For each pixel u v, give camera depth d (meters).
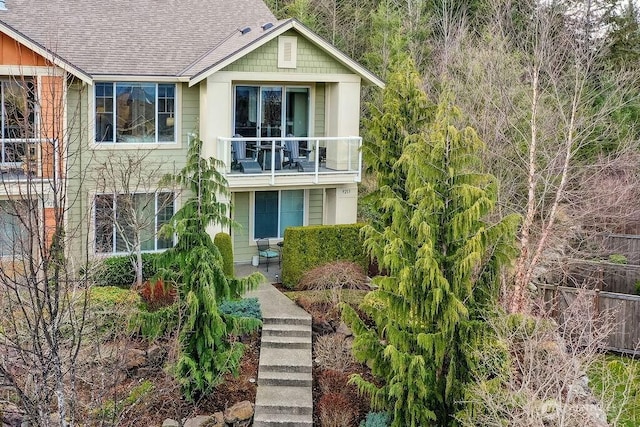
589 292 19.77
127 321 13.87
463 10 37.72
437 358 15.88
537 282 23.92
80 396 13.54
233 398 18.00
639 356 21.50
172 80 23.86
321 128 26.70
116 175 22.52
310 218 26.81
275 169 25.53
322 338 20.14
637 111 29.05
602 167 23.48
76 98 22.86
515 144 23.73
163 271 17.52
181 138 24.62
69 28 24.66
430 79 31.61
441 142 16.17
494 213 23.28
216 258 17.78
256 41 23.61
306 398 17.94
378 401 16.80
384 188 19.58
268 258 25.22
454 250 16.36
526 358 14.95
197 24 27.23
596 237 25.98
